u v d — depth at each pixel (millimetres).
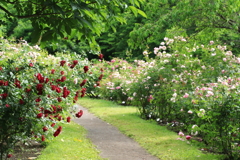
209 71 8750
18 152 5734
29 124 4348
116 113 11828
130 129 8695
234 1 9883
